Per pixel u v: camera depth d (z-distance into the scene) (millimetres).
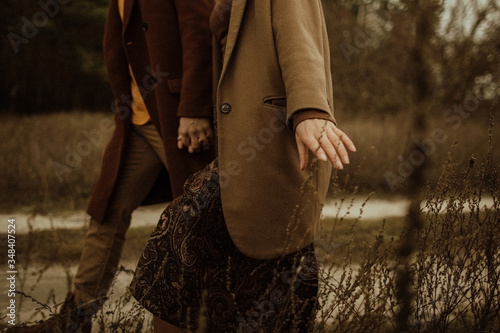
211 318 1601
